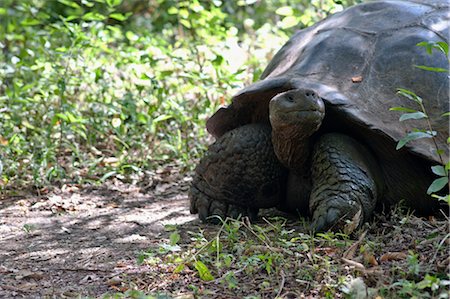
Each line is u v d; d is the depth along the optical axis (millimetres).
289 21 9531
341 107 5418
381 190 5652
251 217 6145
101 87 9281
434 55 5797
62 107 8359
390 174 5711
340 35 6086
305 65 5914
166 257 5180
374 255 4887
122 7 15750
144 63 8789
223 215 6152
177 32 13203
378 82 5691
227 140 5988
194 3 10141
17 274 5059
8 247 5742
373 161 5637
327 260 4668
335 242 4969
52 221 6523
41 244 5797
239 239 5457
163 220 6445
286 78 5789
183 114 8750
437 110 5613
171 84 9250
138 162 8281
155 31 14039
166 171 8102
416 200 5781
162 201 7238
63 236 6027
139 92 8625
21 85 9000
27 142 8281
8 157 7934
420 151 5359
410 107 5574
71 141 8656
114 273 5004
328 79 5742
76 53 9258
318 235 5219
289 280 4590
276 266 4730
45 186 7547
